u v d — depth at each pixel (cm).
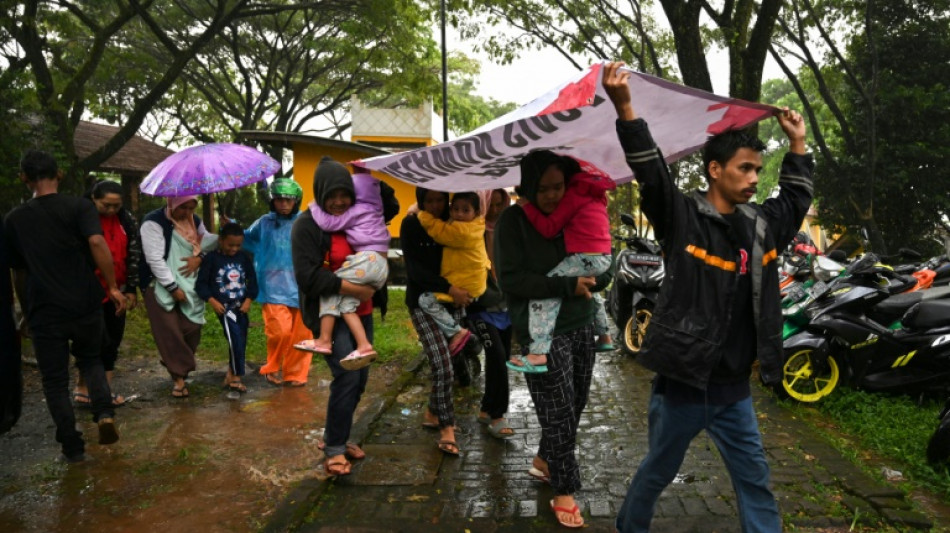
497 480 402
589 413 538
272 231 627
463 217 417
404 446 459
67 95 1153
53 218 421
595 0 1416
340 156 1370
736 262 263
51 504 377
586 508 364
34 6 1069
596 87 264
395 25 1597
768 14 964
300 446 470
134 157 2083
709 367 258
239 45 2103
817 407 548
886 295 546
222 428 511
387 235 408
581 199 339
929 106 1384
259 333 889
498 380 468
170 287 581
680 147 338
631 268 739
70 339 435
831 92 1530
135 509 370
